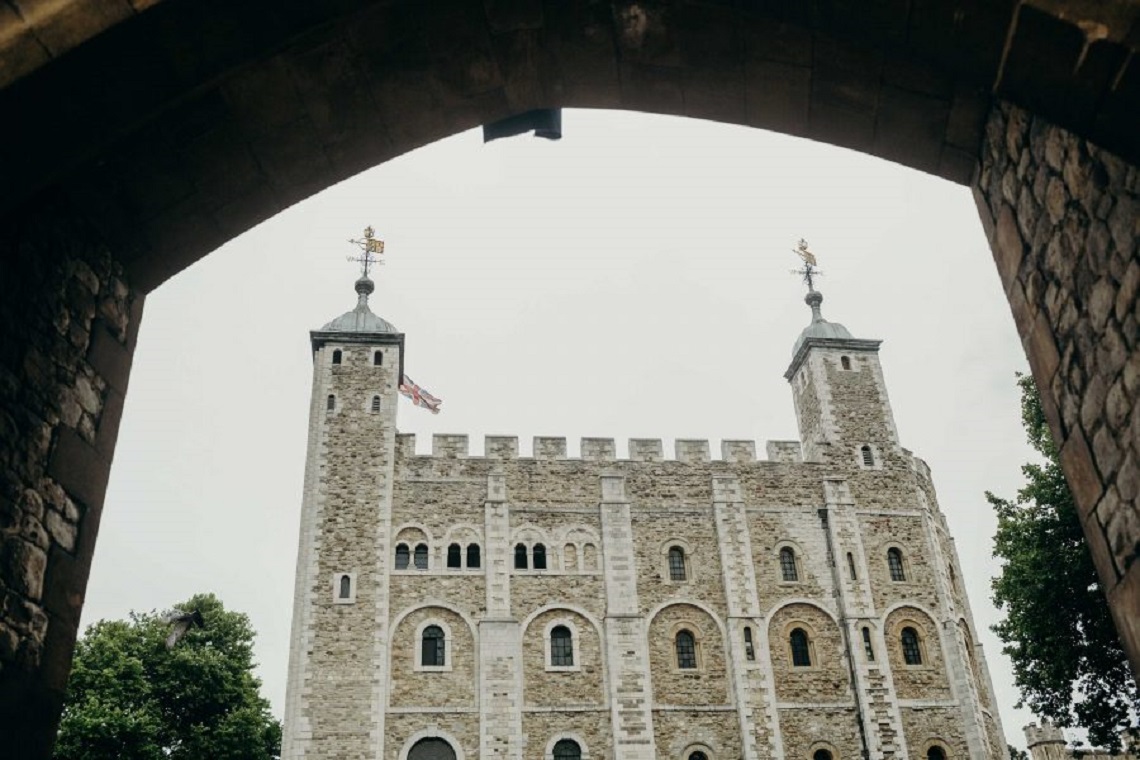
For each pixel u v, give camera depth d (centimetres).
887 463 4097
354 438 3762
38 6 529
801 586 3775
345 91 715
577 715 3412
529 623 3547
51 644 625
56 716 624
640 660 3512
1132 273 512
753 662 3566
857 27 621
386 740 3272
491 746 3297
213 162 716
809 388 4369
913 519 3981
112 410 721
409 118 761
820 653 3650
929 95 662
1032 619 2269
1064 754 4231
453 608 3525
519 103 771
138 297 770
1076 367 590
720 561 3775
